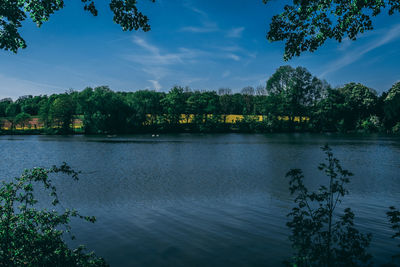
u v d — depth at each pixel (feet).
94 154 125.80
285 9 22.33
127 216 42.47
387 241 30.99
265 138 232.94
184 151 137.39
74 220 40.29
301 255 15.10
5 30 21.68
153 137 247.09
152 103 330.54
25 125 324.39
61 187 62.90
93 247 31.35
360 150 136.15
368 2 19.40
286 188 61.41
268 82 344.08
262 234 34.91
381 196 52.90
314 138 228.02
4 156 119.14
